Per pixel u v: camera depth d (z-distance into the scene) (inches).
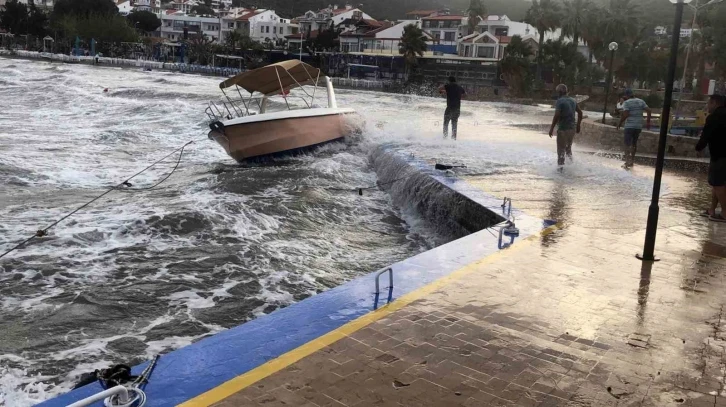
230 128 684.7
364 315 203.9
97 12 4662.9
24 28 5022.1
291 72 731.4
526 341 189.5
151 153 782.5
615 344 190.4
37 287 304.8
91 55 4340.6
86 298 293.1
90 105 1318.9
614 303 225.1
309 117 738.2
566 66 2573.8
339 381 159.6
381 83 2992.1
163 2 7308.1
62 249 363.3
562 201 401.1
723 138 343.9
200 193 531.5
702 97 1865.2
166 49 4488.2
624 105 559.8
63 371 224.7
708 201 423.5
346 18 4500.5
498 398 154.9
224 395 150.6
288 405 147.0
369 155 721.6
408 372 166.1
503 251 283.9
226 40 4239.7
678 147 653.3
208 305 292.5
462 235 396.5
